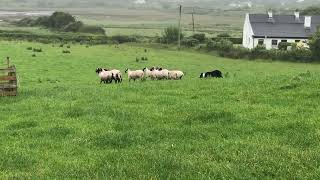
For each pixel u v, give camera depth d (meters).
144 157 12.71
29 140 15.88
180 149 13.66
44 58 70.62
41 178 11.28
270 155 12.45
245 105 20.11
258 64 83.12
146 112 19.53
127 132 15.94
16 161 13.14
